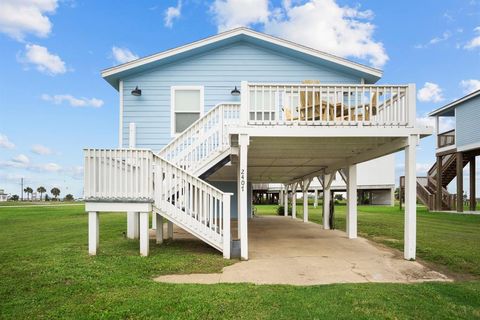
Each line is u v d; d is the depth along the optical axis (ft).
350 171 31.83
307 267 19.20
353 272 18.22
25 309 12.18
